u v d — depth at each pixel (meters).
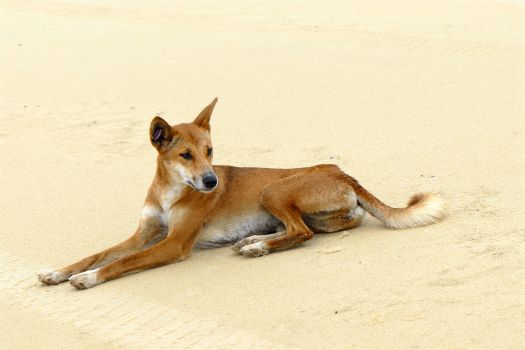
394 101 18.16
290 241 11.59
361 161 14.91
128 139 17.05
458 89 18.67
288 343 9.02
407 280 10.12
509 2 27.70
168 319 9.90
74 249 12.31
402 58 21.39
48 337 9.78
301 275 10.65
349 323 9.28
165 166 11.83
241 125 17.34
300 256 11.30
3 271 11.76
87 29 26.30
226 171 12.47
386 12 27.11
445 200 12.65
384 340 8.88
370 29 24.61
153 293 10.64
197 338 9.38
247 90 19.56
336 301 9.80
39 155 16.44
